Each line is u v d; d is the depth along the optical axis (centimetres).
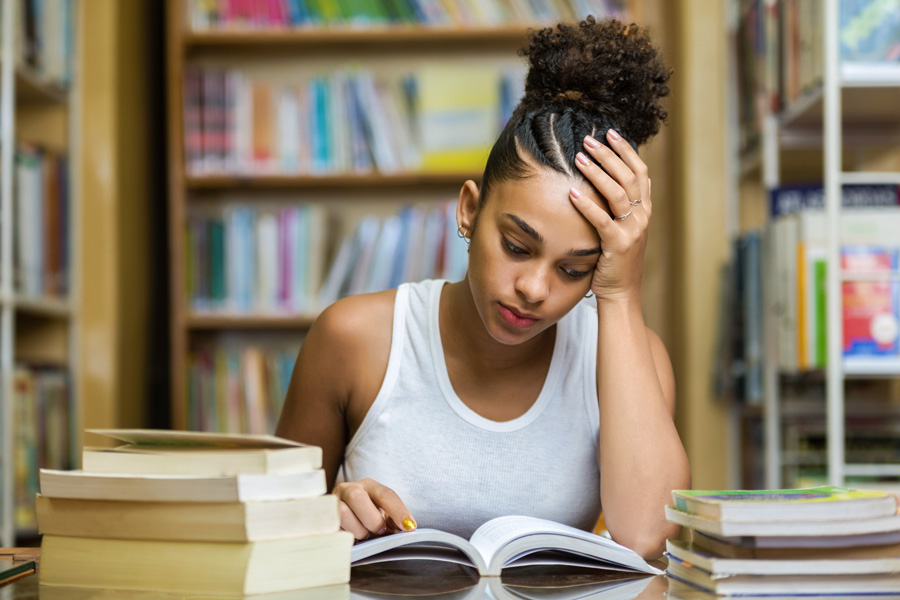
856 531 76
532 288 93
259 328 317
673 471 105
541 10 304
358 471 117
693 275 284
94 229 283
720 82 287
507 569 91
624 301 106
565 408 114
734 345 266
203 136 301
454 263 296
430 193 322
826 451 233
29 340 278
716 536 81
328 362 118
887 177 217
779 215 237
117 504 77
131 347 300
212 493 73
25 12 250
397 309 117
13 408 231
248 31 305
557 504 114
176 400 291
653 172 320
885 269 203
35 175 254
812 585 76
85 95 285
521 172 95
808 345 209
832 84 199
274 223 299
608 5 303
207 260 298
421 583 83
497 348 110
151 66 327
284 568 76
